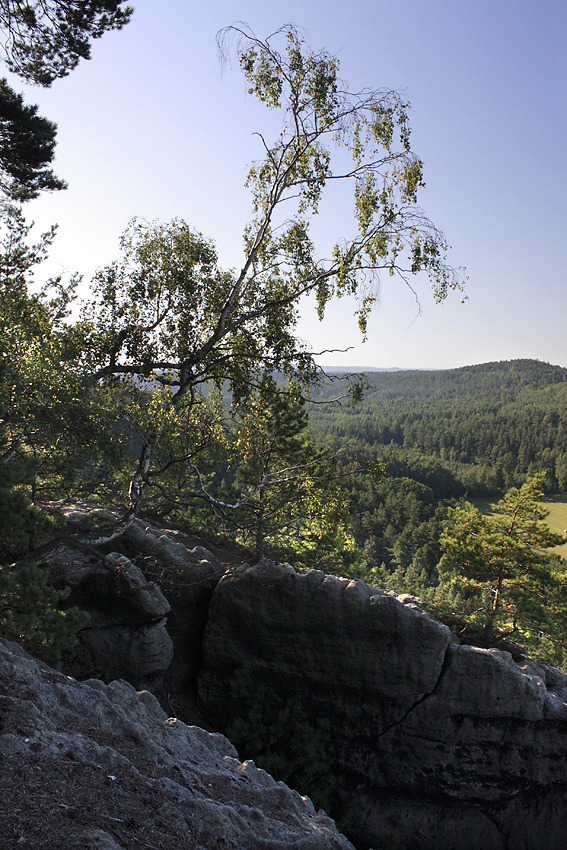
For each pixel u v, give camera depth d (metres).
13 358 14.71
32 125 17.86
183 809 6.07
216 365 18.88
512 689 16.91
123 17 15.02
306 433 25.31
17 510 10.57
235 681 17.45
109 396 19.02
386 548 111.25
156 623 16.80
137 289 19.14
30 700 7.11
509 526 28.12
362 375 18.64
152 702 10.48
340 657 17.44
